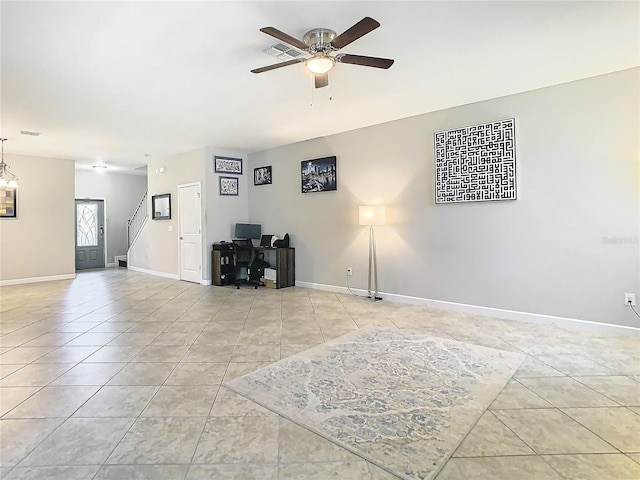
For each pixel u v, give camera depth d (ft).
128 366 9.62
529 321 13.41
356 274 18.53
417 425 6.76
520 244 13.51
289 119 16.17
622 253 11.67
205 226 22.25
